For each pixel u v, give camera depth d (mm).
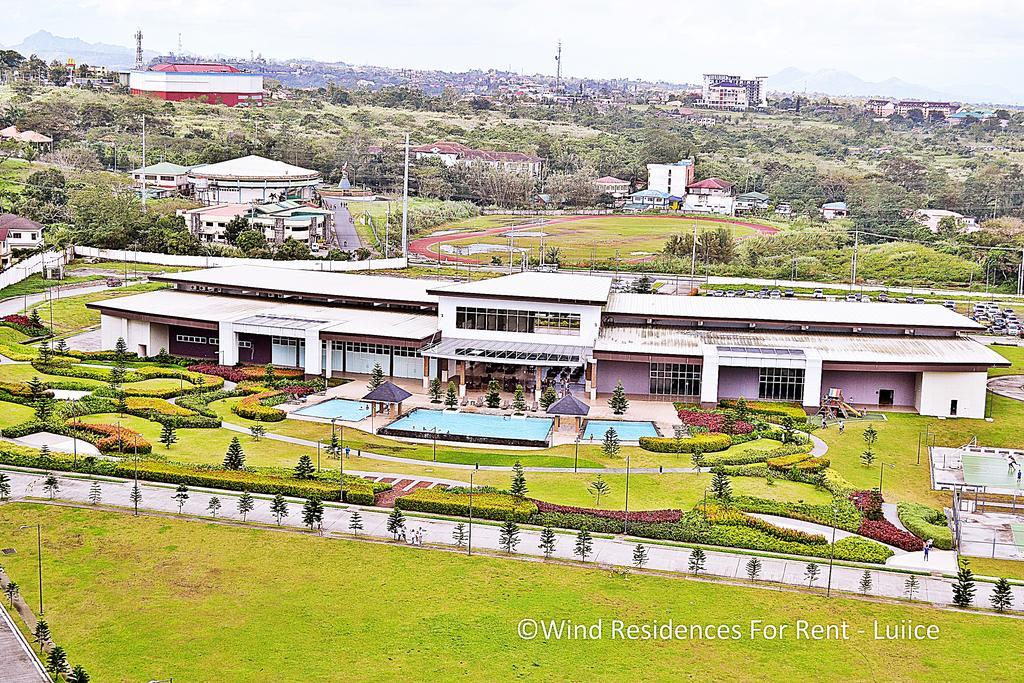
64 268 183750
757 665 58906
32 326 139375
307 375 121875
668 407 114250
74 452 87438
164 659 57688
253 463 89625
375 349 125000
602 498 83875
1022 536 77625
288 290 138500
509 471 90688
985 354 116562
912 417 113000
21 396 104875
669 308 129000
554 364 113375
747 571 70375
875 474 93062
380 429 102188
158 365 125688
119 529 74438
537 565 70812
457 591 66688
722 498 82250
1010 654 60750
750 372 116938
